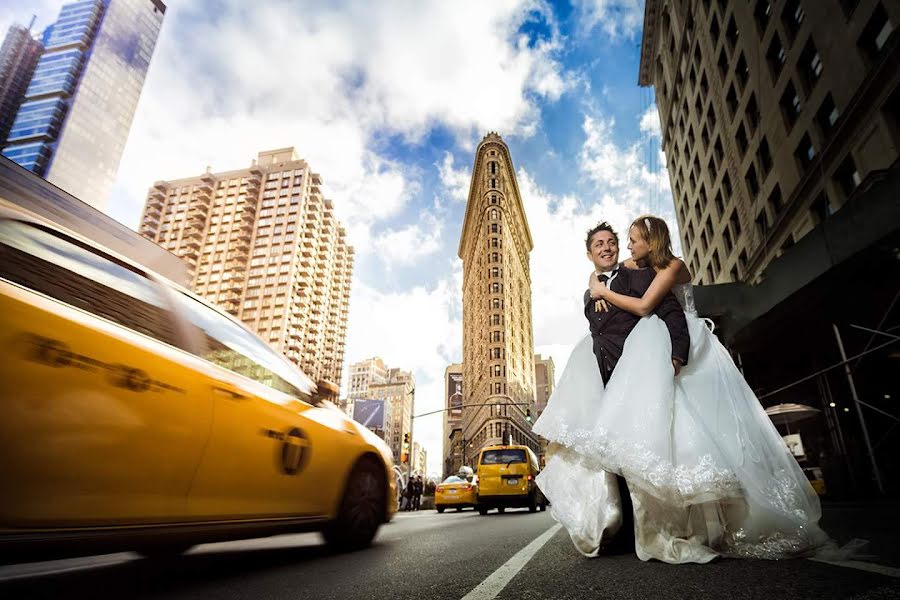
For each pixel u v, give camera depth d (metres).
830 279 10.38
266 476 2.57
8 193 2.74
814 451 13.85
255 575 2.28
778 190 20.36
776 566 1.79
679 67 33.81
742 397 2.16
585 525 2.20
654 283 2.32
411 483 24.11
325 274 114.69
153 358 2.07
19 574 2.38
